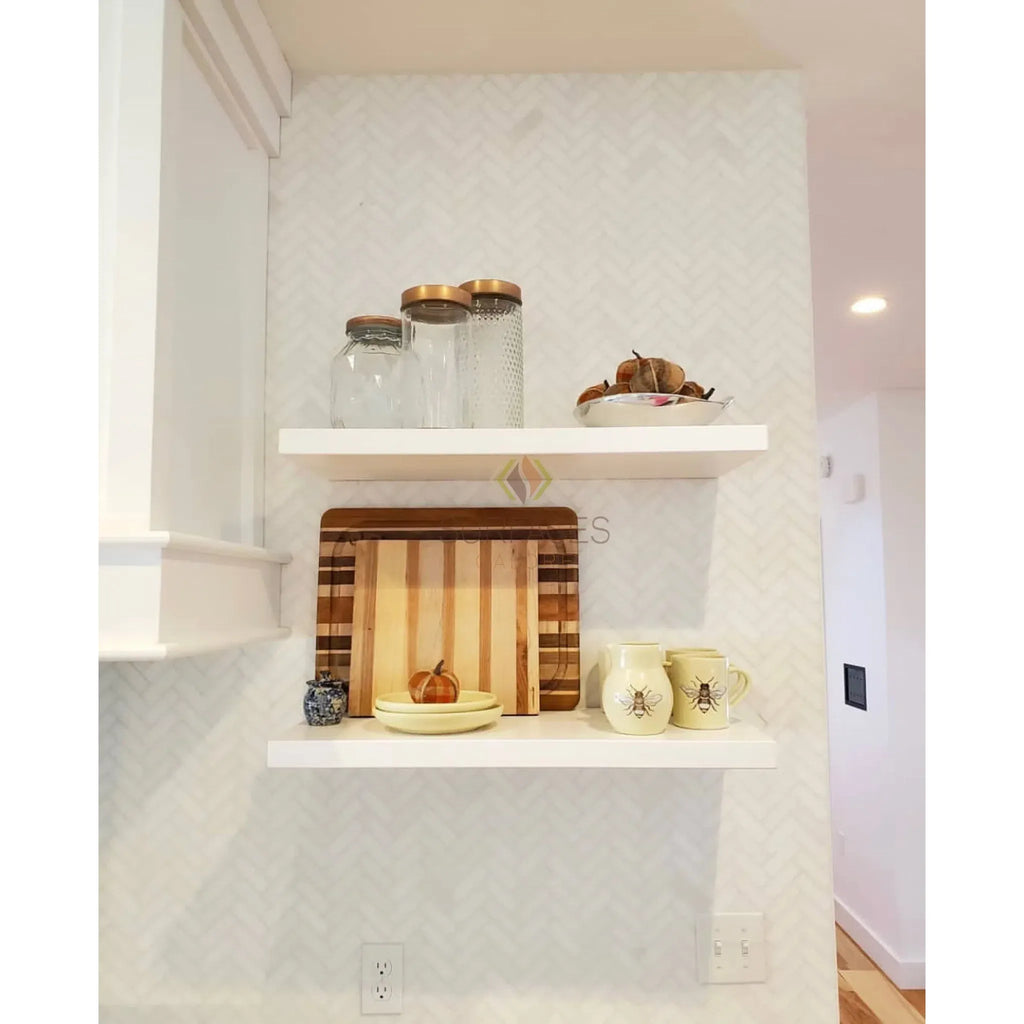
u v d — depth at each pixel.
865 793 4.07
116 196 0.95
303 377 1.37
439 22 1.27
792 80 1.40
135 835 1.30
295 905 1.29
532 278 1.38
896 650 3.83
